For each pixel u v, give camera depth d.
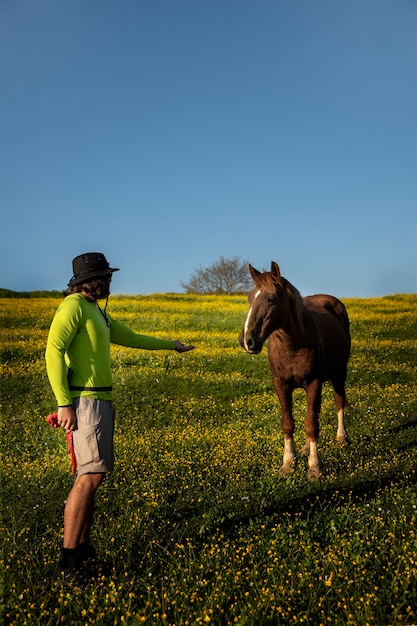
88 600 3.65
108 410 4.03
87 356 3.99
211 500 5.40
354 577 3.70
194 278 57.62
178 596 3.67
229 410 10.60
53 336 3.85
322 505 5.16
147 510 5.17
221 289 56.19
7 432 9.31
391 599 3.49
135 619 3.39
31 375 13.80
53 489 6.08
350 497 5.20
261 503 5.25
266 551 4.20
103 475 3.97
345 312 8.98
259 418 9.78
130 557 4.24
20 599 3.65
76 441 3.91
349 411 9.71
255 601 3.53
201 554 4.21
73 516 3.83
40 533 4.89
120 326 4.58
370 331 20.69
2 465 7.22
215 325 22.05
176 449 7.59
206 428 9.10
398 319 23.25
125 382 12.39
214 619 3.42
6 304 27.48
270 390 12.11
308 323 6.45
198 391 11.84
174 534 4.68
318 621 3.35
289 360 6.46
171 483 6.09
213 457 7.06
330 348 7.38
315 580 3.75
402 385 12.30
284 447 7.23
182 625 3.37
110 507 5.42
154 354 15.27
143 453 7.40
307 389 6.64
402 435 8.11
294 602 3.55
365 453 7.27
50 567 4.15
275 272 6.05
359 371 13.59
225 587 3.71
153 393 11.64
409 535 4.31
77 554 3.86
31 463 7.39
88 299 4.18
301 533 4.43
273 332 6.45
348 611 3.34
